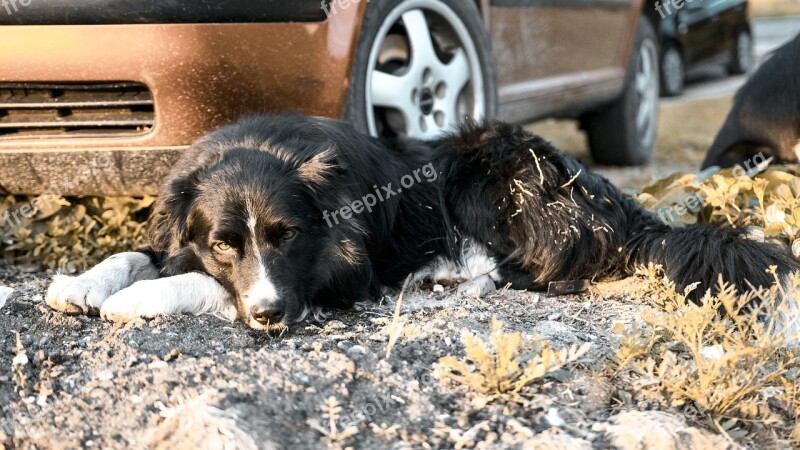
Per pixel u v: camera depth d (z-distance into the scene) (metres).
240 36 4.16
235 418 2.79
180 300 3.75
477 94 5.40
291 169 3.83
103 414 2.97
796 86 5.61
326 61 4.30
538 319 3.88
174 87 4.20
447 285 4.50
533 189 4.36
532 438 2.83
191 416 2.81
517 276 4.39
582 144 9.89
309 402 2.96
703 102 13.31
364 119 4.65
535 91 6.28
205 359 3.24
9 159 4.47
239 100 4.30
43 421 2.95
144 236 4.62
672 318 3.32
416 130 5.02
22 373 3.25
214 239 3.72
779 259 3.96
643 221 4.46
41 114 4.41
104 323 3.72
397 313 3.42
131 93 4.32
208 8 4.09
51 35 4.14
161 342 3.46
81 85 4.28
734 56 17.83
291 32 4.21
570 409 3.01
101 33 4.12
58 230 4.76
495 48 5.77
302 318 3.90
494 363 3.14
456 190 4.53
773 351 3.23
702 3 15.93
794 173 5.25
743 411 3.05
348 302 4.07
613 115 8.12
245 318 3.71
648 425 2.88
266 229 3.70
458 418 2.94
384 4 4.67
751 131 5.81
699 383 3.10
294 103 4.37
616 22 7.56
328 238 3.94
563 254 4.30
